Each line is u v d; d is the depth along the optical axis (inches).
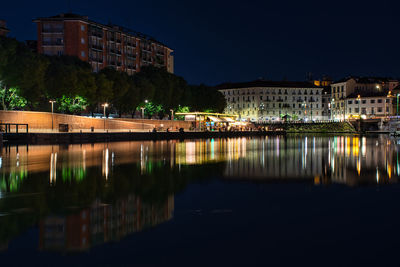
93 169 893.8
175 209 475.8
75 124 2851.9
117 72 3538.4
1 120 2359.7
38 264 299.7
